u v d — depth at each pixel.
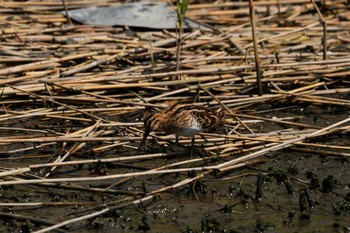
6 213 10.73
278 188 11.72
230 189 11.60
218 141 12.70
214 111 12.60
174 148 12.72
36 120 13.70
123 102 13.53
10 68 14.53
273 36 16.17
